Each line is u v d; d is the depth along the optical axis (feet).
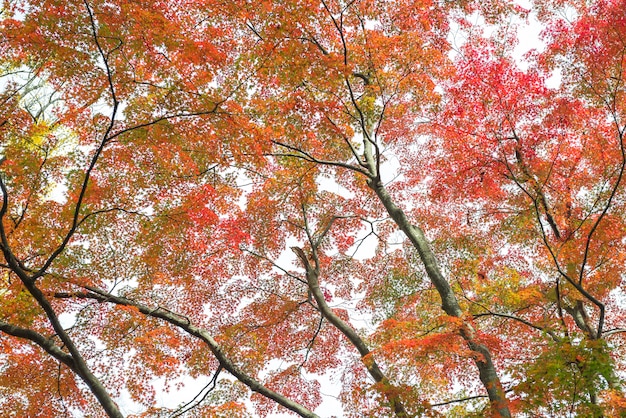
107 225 37.91
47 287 34.58
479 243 46.06
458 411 42.06
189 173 37.86
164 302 46.55
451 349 31.09
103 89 30.07
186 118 31.63
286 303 48.14
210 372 43.27
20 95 34.22
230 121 31.99
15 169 32.01
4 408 37.60
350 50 40.19
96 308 38.19
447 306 37.04
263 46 34.30
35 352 37.29
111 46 28.55
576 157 38.91
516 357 36.06
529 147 37.37
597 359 24.56
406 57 39.91
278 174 48.60
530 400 25.93
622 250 37.45
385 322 34.94
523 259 44.50
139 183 36.27
